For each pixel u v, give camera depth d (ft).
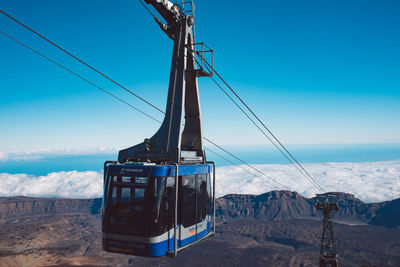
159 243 44.32
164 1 54.54
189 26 56.29
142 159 54.08
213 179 60.59
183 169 49.70
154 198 44.75
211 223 58.80
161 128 54.08
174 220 47.29
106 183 47.91
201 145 61.21
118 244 45.96
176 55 54.49
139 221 44.65
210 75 58.29
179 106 52.80
